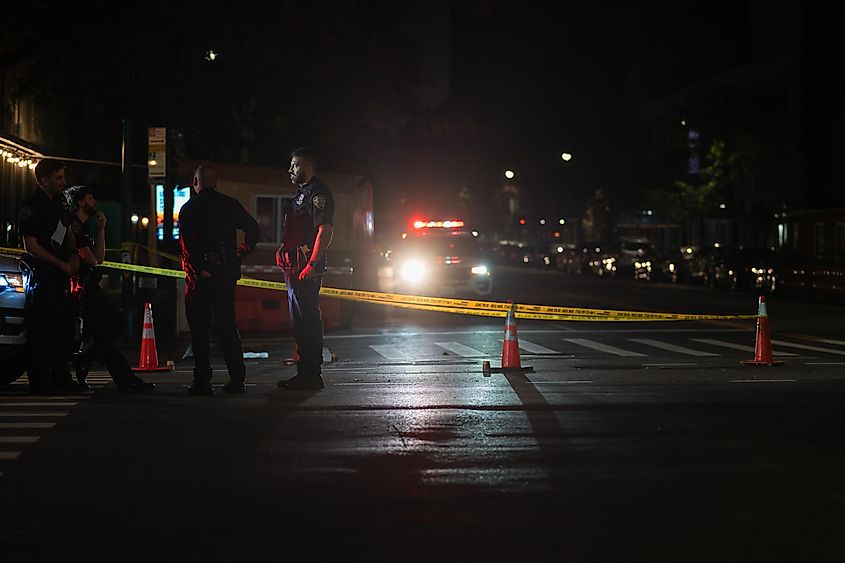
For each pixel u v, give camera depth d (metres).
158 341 55.06
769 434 26.69
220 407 30.45
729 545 17.58
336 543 17.62
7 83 90.25
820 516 19.33
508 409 30.23
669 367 42.56
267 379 38.31
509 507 19.77
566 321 71.81
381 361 46.78
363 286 71.06
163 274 50.22
